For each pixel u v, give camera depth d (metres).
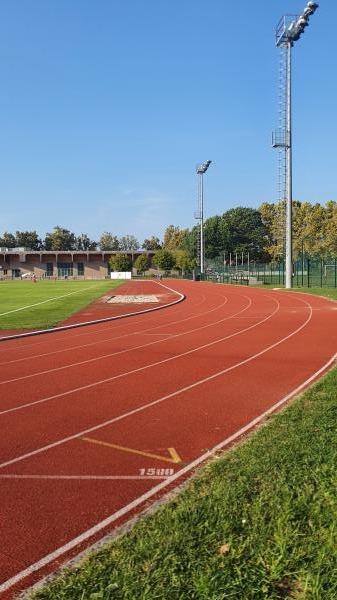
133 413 7.40
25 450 5.98
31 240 162.00
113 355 12.62
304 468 4.78
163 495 4.66
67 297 37.34
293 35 38.59
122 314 23.69
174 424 6.83
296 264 50.84
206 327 18.17
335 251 88.00
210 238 119.75
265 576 3.14
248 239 119.38
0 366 11.42
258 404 7.73
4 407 7.88
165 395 8.41
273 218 113.62
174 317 22.27
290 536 3.55
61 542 3.85
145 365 11.15
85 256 115.81
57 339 15.97
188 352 12.77
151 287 54.50
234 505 4.09
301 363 10.95
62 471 5.31
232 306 27.41
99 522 4.17
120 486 4.89
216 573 3.16
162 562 3.32
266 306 26.61
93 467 5.40
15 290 49.72
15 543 3.85
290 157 40.50
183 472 5.21
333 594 2.94
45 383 9.55
